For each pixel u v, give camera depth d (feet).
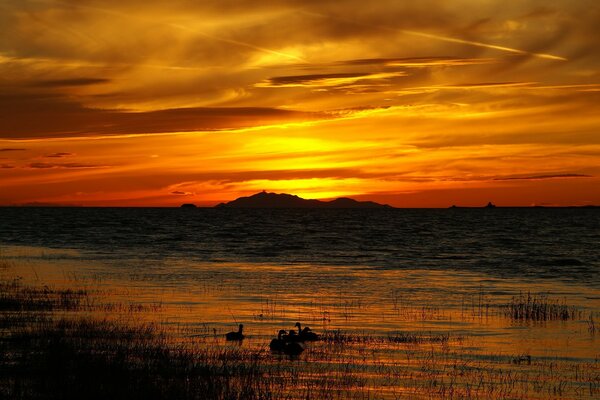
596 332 76.95
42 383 50.26
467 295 108.17
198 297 99.76
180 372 54.95
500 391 53.36
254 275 133.08
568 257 194.39
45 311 83.82
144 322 77.87
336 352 65.26
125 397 47.65
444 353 65.57
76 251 194.08
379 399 50.34
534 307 93.81
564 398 51.90
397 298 102.78
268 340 70.28
